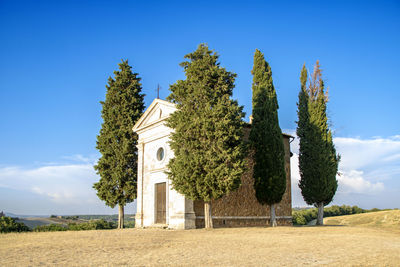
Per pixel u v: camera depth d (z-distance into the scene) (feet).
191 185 75.56
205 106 79.30
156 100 97.35
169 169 82.99
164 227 86.17
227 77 84.99
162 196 91.40
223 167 74.74
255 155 92.12
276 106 94.73
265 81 95.55
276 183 88.79
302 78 112.37
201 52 87.04
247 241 51.29
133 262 34.68
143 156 101.35
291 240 52.39
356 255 39.14
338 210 252.42
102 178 107.76
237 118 78.79
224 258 36.88
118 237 59.00
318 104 107.04
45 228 102.78
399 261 35.68
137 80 118.11
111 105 114.62
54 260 36.04
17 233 74.49
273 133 91.25
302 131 108.17
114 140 109.19
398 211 139.74
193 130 77.66
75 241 53.06
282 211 104.01
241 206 92.73
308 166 104.32
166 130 91.76
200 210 84.69
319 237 56.65
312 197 102.78
